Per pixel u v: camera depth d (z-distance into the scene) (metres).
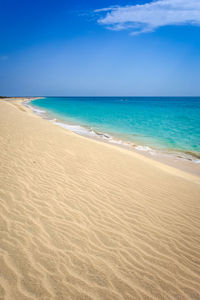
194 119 28.00
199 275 2.88
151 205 4.86
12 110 23.11
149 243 3.47
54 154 7.50
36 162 6.45
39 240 3.16
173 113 37.59
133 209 4.55
